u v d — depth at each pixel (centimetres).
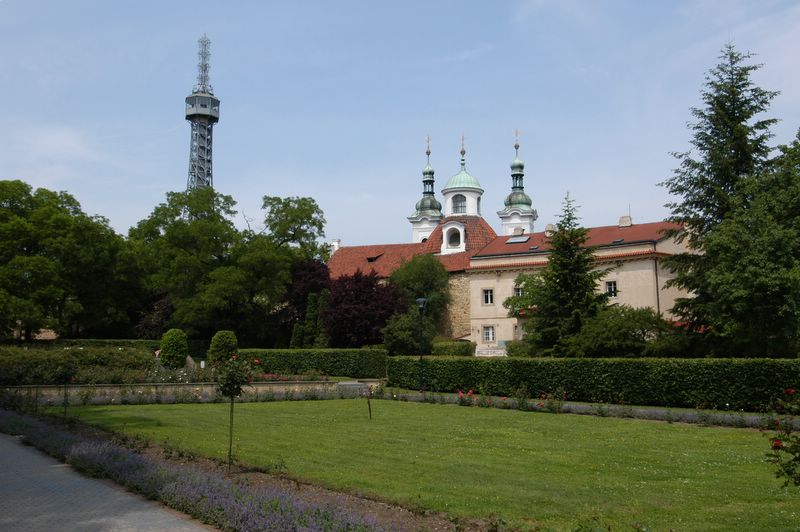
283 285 6369
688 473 1501
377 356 5388
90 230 6119
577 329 4169
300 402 3447
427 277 6569
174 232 6231
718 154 3853
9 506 1198
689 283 3941
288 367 5369
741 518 1110
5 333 5697
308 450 1795
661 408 2973
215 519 1066
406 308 6081
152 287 6538
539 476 1458
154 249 6375
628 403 3191
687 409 2903
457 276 6731
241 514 1030
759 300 3166
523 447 1881
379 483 1362
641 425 2412
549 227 6375
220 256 6456
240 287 6012
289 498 1112
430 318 6347
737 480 1423
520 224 10512
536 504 1205
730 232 3291
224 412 2853
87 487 1355
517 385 3628
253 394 3481
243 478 1380
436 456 1719
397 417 2686
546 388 3512
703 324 3903
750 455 1744
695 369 2970
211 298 5891
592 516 1085
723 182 3944
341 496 1241
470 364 3894
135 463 1422
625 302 5362
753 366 2800
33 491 1320
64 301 5969
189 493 1163
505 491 1303
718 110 3897
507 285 6066
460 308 6656
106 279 6425
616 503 1216
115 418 2492
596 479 1430
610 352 3859
